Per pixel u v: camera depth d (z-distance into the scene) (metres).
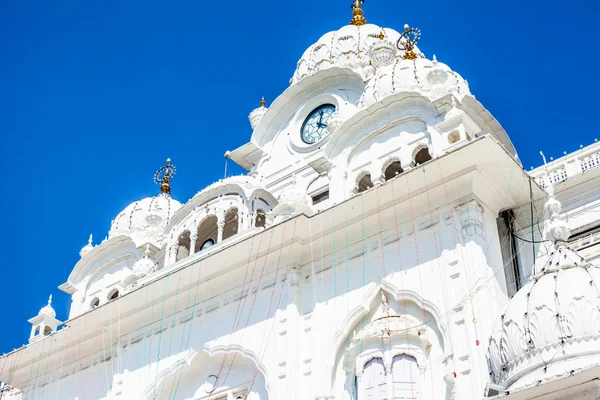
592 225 23.89
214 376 26.00
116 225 35.62
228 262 26.23
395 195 24.05
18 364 30.80
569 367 17.33
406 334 22.55
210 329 26.44
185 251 30.73
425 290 22.78
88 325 29.03
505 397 17.34
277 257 25.69
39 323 32.28
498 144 22.48
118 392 27.59
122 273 33.16
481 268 22.00
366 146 27.22
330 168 27.50
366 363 22.81
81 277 34.19
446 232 23.22
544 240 22.34
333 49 36.62
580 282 18.50
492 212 24.02
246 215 28.22
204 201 29.72
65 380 29.78
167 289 27.41
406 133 26.53
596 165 24.48
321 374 23.19
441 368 21.64
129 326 28.67
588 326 17.73
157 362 27.20
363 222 24.64
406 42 32.25
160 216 35.31
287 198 26.73
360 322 23.69
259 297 25.72
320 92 33.47
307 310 24.67
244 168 34.75
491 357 18.95
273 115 34.16
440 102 25.83
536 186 23.86
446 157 22.97
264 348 24.69
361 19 38.53
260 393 24.55
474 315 21.33
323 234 25.09
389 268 23.80
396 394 21.81
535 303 18.44
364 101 29.31
